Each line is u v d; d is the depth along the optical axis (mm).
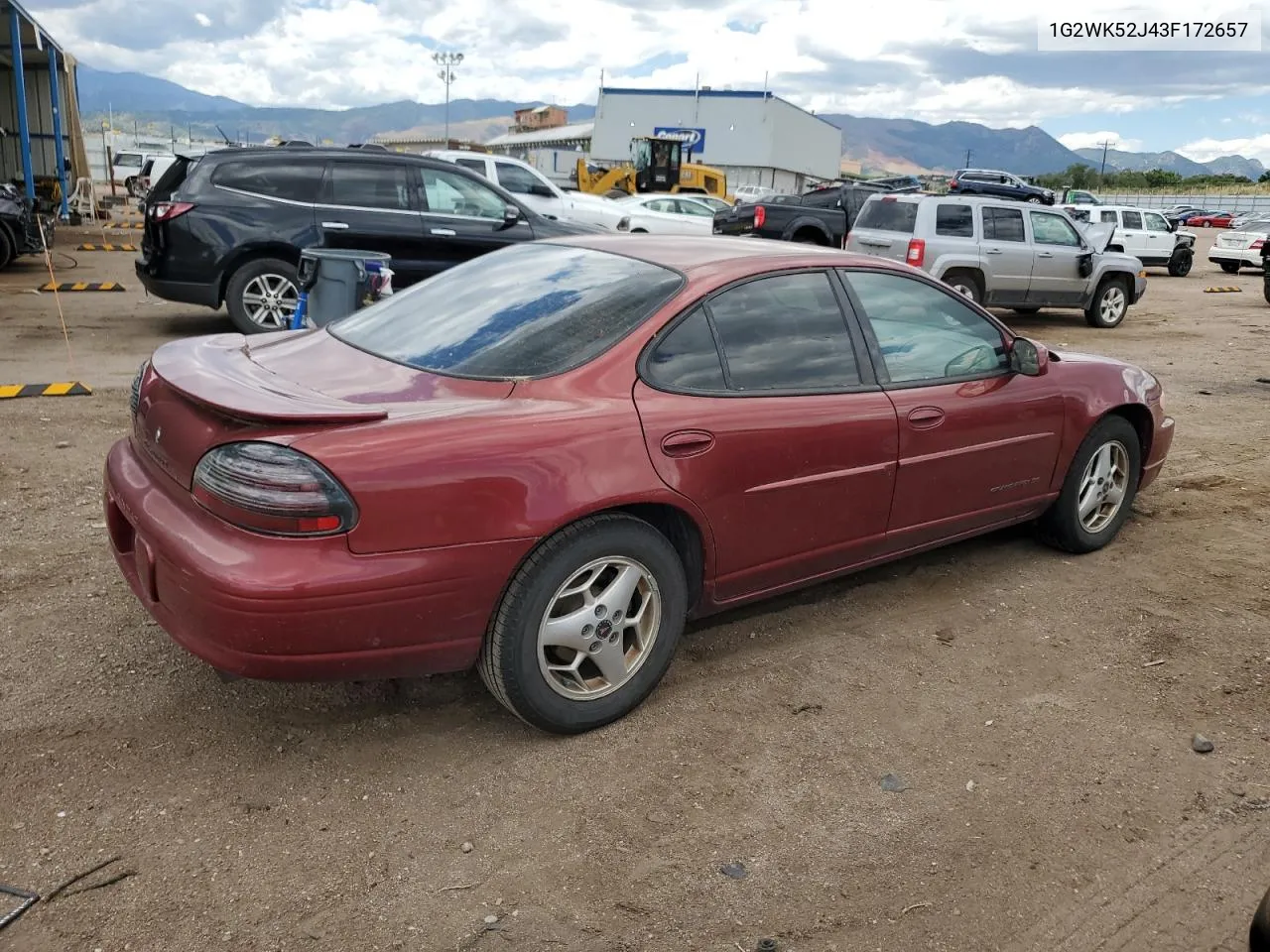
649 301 3332
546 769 3016
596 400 3088
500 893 2502
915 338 4016
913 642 3951
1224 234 26391
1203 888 2627
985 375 4227
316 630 2646
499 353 3195
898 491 3887
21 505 4938
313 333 3818
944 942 2400
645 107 57094
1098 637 4059
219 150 9383
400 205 9750
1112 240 23609
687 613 3521
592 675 3242
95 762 2936
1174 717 3461
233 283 9297
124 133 62250
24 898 2398
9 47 24219
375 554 2682
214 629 2637
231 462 2643
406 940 2338
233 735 3107
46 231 17047
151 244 9289
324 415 2689
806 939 2391
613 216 17891
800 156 59219
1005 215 13039
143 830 2664
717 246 3818
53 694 3268
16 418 6559
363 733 3162
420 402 2961
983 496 4273
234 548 2627
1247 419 8195
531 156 43188
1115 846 2773
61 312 10617
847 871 2631
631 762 3070
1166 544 5145
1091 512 4883
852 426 3645
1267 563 4910
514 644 2949
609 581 3170
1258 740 3332
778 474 3461
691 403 3260
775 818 2830
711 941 2373
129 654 3547
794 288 3672
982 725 3361
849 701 3480
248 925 2361
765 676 3623
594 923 2416
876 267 3969
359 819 2754
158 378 3070
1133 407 4863
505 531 2834
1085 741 3289
